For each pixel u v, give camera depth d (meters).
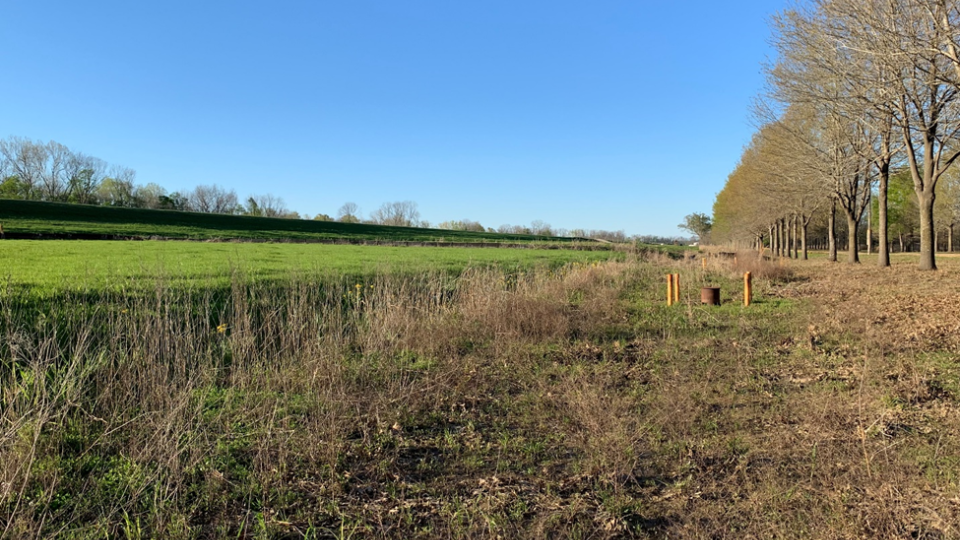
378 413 5.28
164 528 3.31
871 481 3.74
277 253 26.19
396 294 10.16
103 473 3.98
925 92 16.66
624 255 32.72
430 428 5.11
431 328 8.48
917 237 67.50
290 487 3.93
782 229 49.06
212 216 72.50
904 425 4.81
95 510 3.55
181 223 60.59
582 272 17.03
